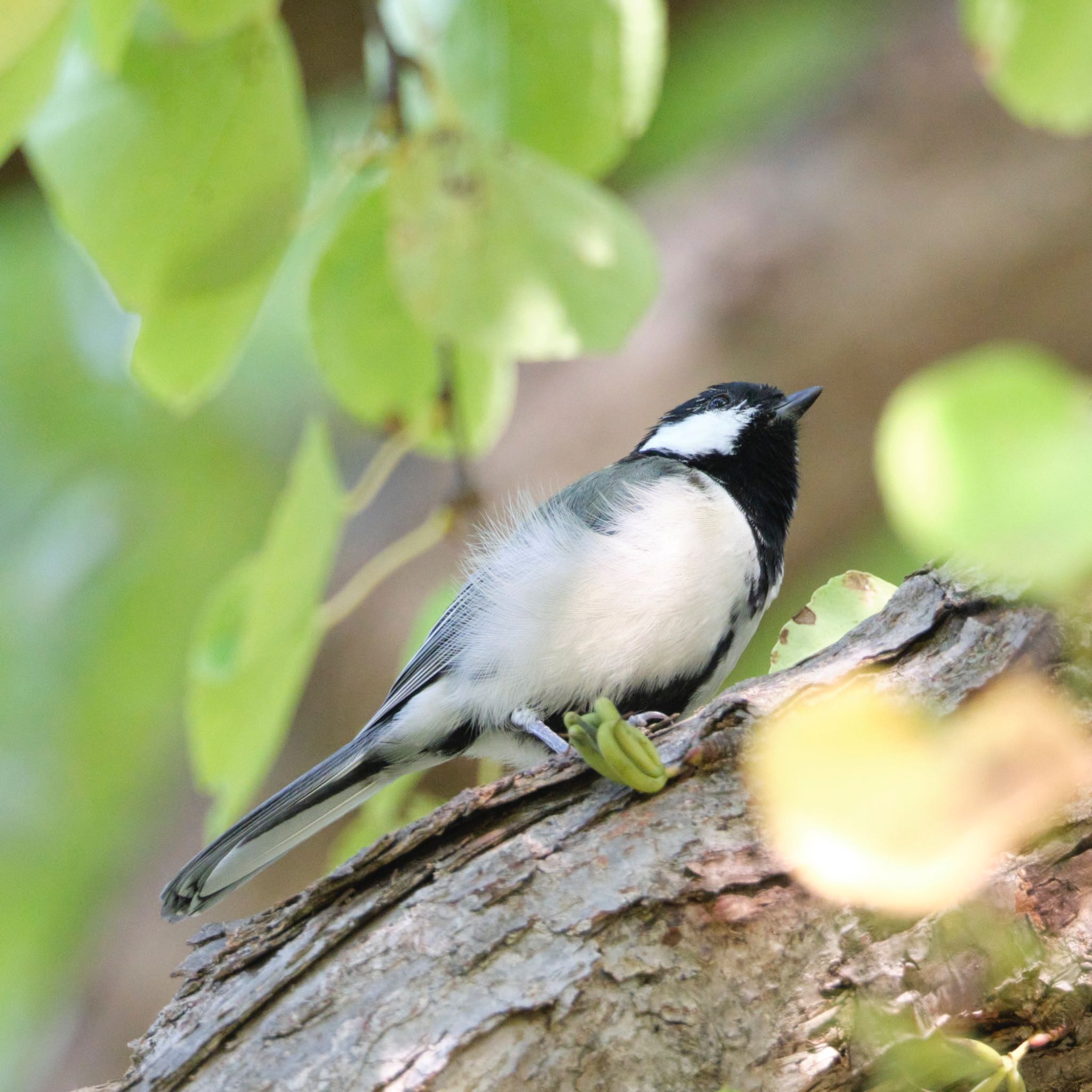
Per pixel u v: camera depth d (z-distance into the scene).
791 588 10.55
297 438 12.20
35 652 12.04
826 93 10.79
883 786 4.27
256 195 5.65
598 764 4.30
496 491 9.70
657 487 7.15
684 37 11.23
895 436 2.32
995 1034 4.10
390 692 7.79
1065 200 9.61
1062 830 4.18
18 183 8.88
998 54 5.96
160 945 9.46
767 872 4.13
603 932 4.06
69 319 12.47
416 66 5.95
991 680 4.35
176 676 11.81
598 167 6.47
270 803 7.02
